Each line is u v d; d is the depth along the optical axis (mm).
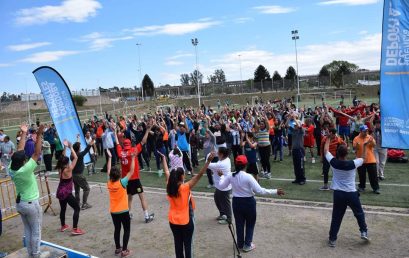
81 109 67500
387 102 6586
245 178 6828
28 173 6211
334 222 6973
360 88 67375
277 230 8008
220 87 92250
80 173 10461
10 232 9539
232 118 19203
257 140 12586
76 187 10453
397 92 6508
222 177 8023
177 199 6004
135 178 9148
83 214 10367
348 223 8102
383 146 6652
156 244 7883
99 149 20734
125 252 7363
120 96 90938
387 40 6508
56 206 11430
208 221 8922
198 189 11898
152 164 16953
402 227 7680
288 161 15312
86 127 22062
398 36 6418
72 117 11836
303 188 11078
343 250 6852
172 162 10094
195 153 15367
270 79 91812
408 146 6453
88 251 7812
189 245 6027
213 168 8141
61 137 11492
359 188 10281
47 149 17000
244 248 7086
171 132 16031
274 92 77312
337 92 65625
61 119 11594
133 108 63094
